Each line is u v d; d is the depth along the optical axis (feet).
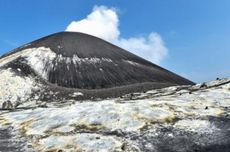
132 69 450.30
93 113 117.91
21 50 473.26
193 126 102.22
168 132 98.32
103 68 432.25
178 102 131.13
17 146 94.17
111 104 129.08
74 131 103.04
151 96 164.45
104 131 101.19
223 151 83.71
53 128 107.76
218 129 98.89
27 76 370.53
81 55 458.50
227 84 163.53
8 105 291.79
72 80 386.93
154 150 86.63
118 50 523.29
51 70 401.70
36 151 89.35
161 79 440.45
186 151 85.51
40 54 440.45
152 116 112.27
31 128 110.42
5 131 110.42
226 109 119.55
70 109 127.75
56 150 88.89
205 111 117.29
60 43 485.97
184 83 463.01
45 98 312.71
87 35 546.26
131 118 110.42
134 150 86.48
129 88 364.58
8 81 345.51
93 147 88.94
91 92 343.67
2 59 457.68
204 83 181.37
